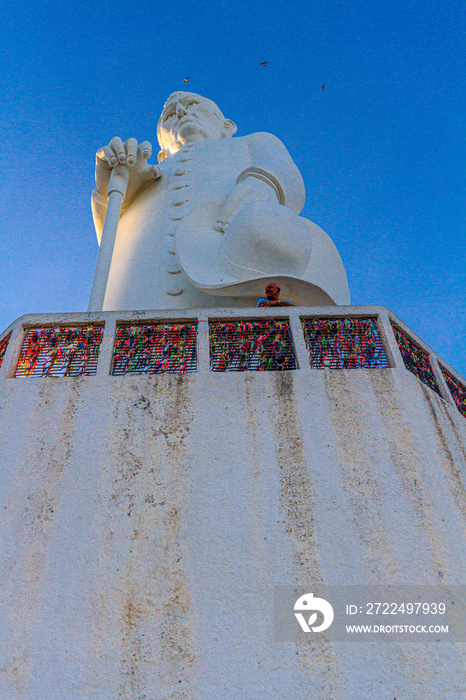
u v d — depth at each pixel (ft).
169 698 17.22
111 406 23.86
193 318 27.22
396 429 23.56
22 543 20.25
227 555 20.06
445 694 17.48
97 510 21.03
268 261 34.42
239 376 24.94
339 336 27.04
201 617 18.72
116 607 18.85
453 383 29.53
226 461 22.36
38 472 22.03
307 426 23.47
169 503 21.22
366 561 20.10
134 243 43.60
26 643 18.11
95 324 27.04
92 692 17.29
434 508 21.49
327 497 21.54
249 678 17.61
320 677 17.67
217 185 46.01
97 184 46.01
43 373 25.71
